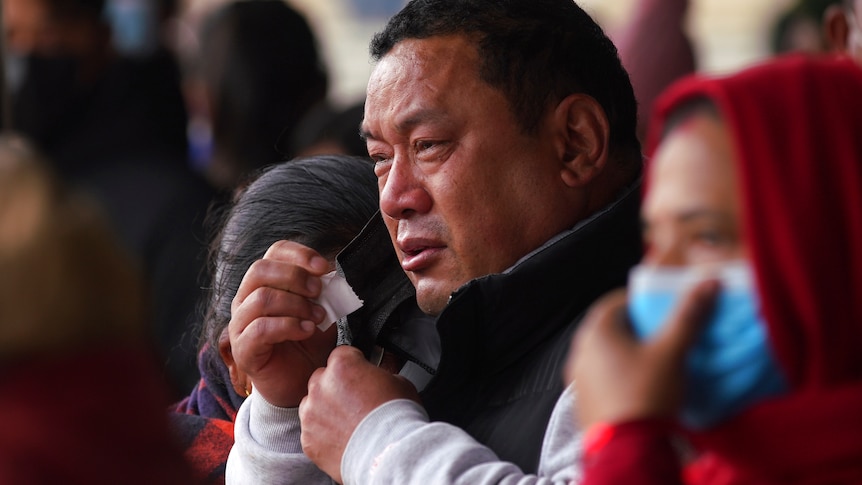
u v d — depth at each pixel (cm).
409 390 518
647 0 1081
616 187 574
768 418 333
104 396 318
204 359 645
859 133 332
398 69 557
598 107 560
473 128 544
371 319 586
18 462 306
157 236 911
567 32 561
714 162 343
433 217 550
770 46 1419
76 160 965
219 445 612
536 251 534
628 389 334
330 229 610
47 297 311
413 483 471
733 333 337
